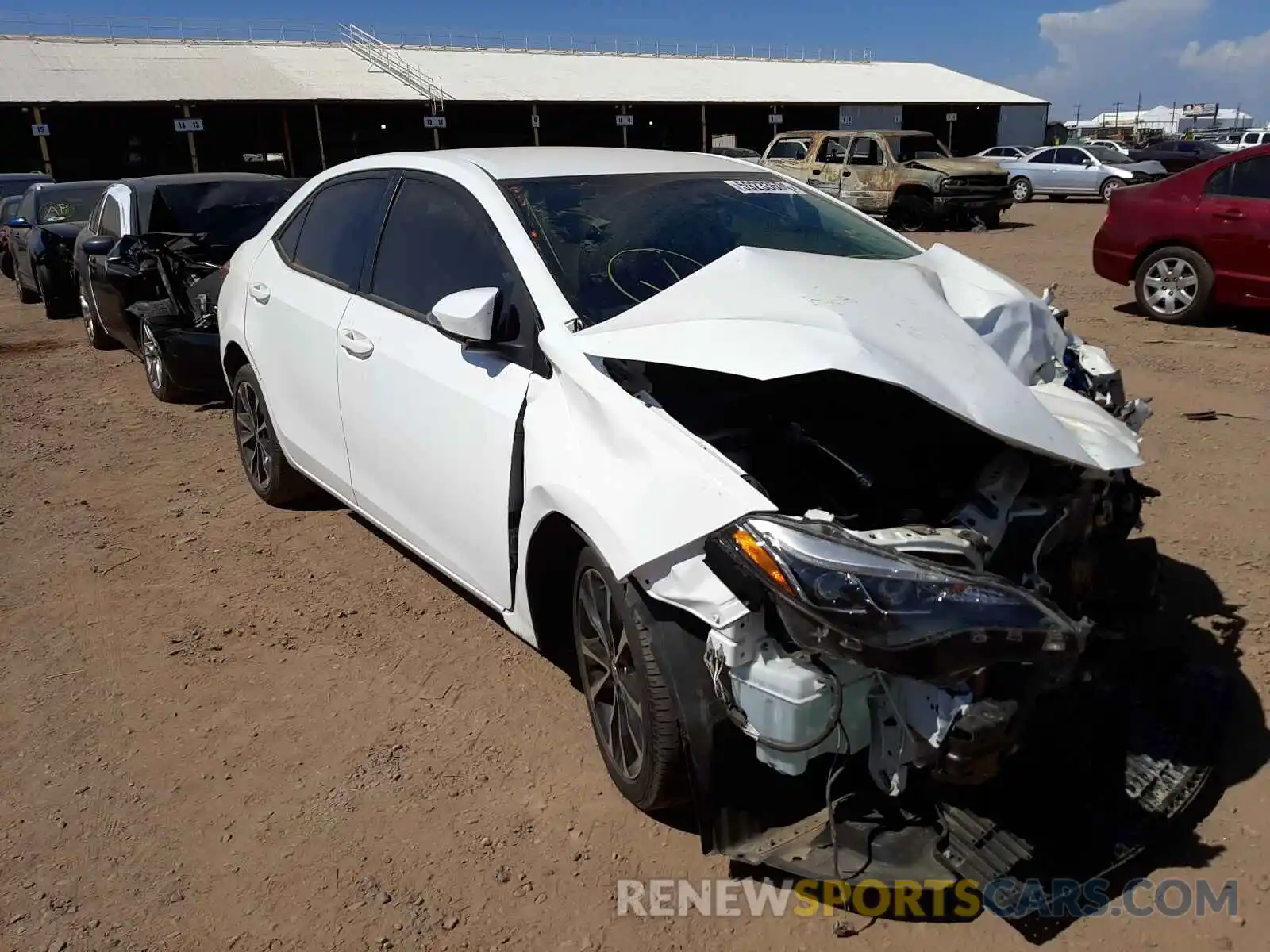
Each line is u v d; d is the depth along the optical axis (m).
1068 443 2.53
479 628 4.05
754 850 2.53
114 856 2.85
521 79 42.59
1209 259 8.77
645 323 2.84
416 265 3.79
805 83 48.84
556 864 2.75
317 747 3.31
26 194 13.61
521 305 3.20
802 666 2.33
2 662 3.94
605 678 2.99
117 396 8.20
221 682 3.73
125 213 8.59
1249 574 4.05
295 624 4.14
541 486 2.88
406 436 3.66
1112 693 2.90
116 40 39.00
